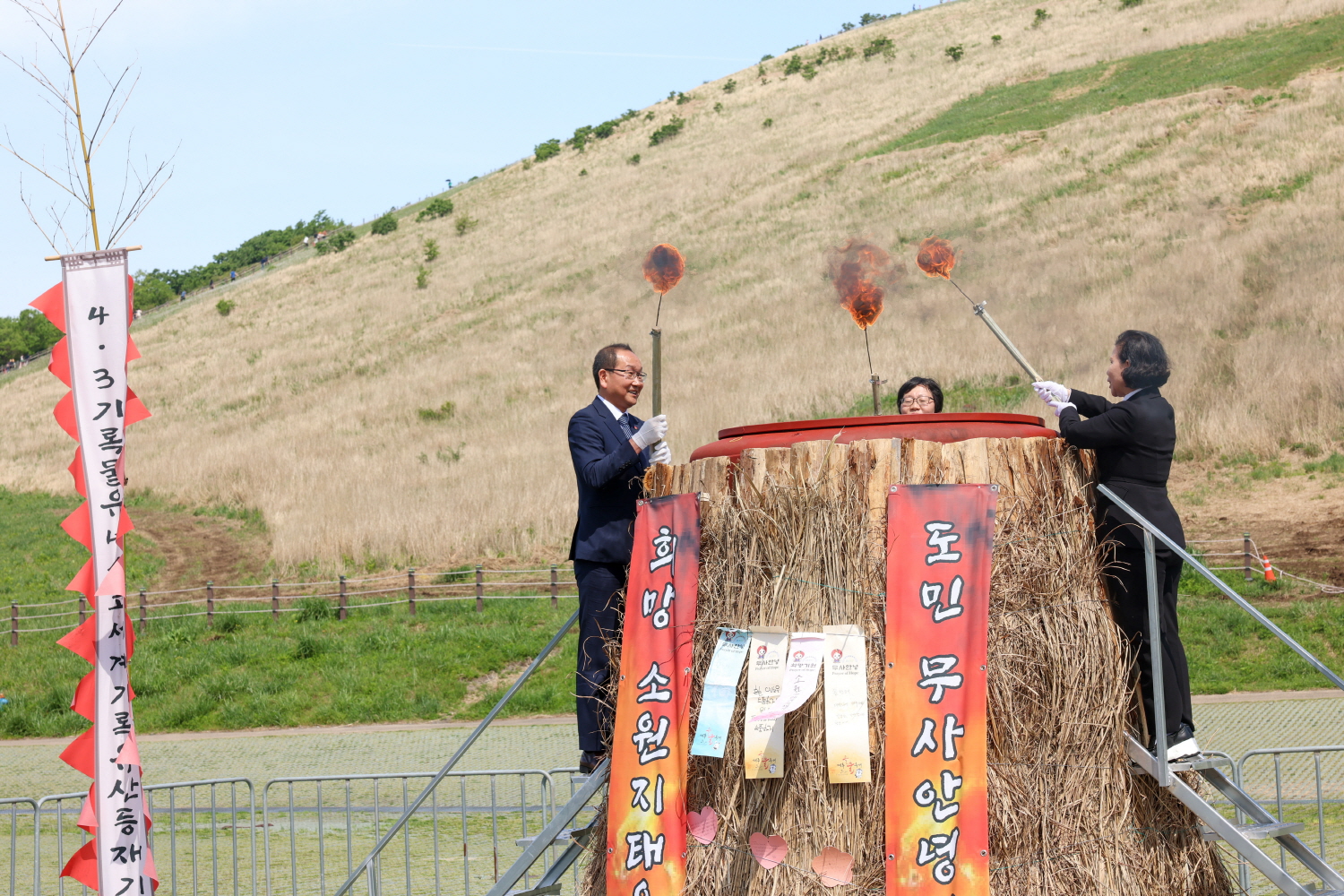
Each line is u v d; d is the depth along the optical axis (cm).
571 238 5319
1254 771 1016
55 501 3064
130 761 557
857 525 425
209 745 1402
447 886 830
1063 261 2956
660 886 439
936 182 4153
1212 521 1711
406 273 5744
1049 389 483
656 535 468
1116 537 454
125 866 556
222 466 2997
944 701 402
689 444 2269
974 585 408
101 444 554
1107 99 4566
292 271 6844
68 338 555
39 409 4709
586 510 511
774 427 466
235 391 4256
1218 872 476
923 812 396
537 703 1463
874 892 402
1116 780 434
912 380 647
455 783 1179
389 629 1720
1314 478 1772
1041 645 425
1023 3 7794
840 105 6438
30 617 1977
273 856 955
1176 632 463
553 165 7731
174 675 1633
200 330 5756
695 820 437
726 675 433
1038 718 421
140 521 2673
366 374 4044
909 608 410
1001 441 437
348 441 3066
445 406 3164
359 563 2102
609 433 514
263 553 2292
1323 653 1319
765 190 4928
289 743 1388
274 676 1608
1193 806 421
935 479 426
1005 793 410
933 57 6862
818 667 417
